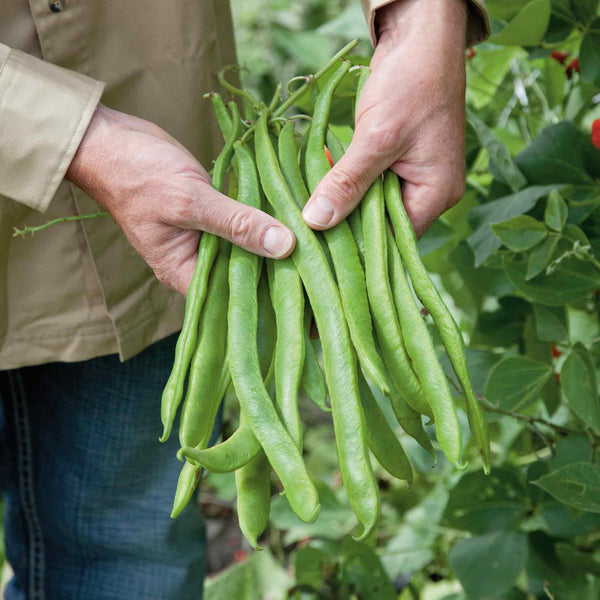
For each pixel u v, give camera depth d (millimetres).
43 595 1965
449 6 1212
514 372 1557
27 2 1344
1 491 1969
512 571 1642
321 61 3641
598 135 1439
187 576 1927
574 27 1561
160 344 1711
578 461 1500
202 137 1571
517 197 1543
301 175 1210
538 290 1516
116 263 1522
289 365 1057
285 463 983
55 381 1764
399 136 1130
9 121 1210
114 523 1867
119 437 1772
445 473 2250
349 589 1961
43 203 1252
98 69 1424
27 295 1498
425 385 1042
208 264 1123
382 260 1092
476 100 1915
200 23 1507
